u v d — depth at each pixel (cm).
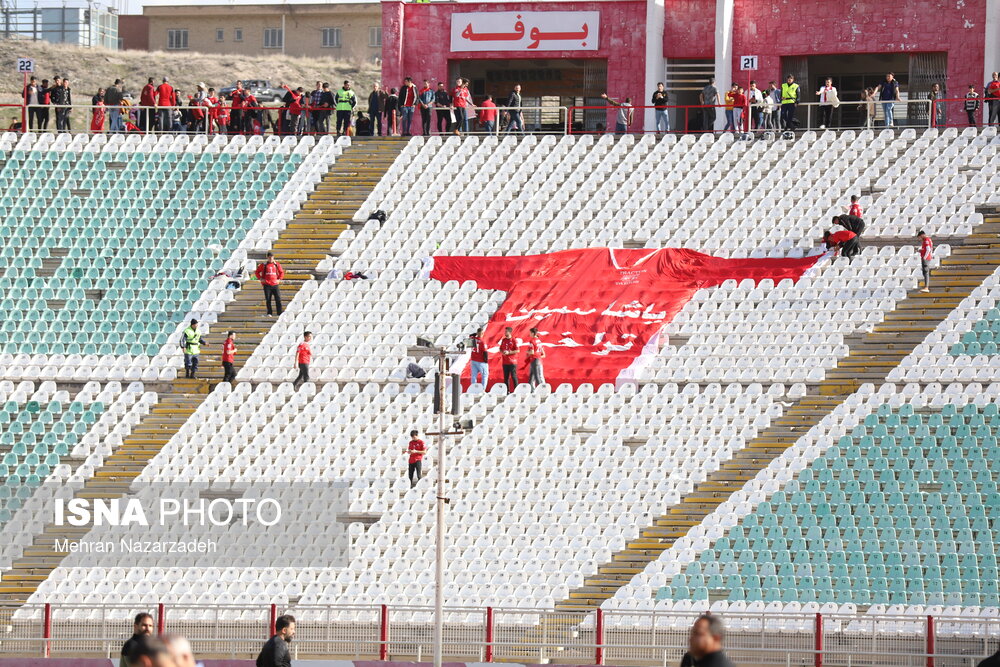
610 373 13938
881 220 15025
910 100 16488
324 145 17100
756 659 10225
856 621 10631
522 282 15112
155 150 17100
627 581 11775
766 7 18275
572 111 19112
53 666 10238
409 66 19225
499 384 13800
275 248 15988
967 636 9888
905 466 12469
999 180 15100
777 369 13700
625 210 15762
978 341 13575
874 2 17950
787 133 16125
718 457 12825
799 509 12188
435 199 16300
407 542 12231
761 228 15288
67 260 15988
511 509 12494
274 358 14575
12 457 13688
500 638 10606
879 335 13900
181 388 14400
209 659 10300
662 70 18512
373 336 14725
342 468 13075
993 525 11875
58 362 14788
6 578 12162
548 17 18862
